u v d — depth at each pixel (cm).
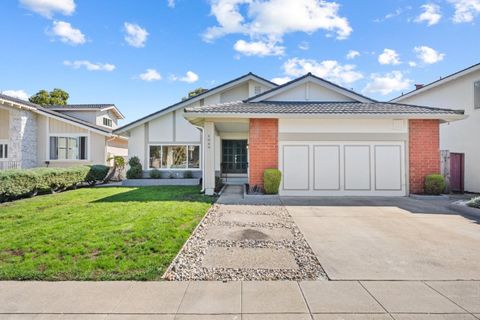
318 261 452
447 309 310
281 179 1119
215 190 1277
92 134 1850
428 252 491
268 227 658
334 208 882
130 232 588
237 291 353
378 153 1120
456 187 1358
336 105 1243
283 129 1124
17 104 1627
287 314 302
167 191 1294
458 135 1371
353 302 325
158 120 1800
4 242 526
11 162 1698
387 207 899
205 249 509
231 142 1812
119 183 1806
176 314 302
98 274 397
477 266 429
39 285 367
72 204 937
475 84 1288
